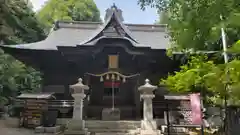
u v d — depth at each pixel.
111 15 15.62
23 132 10.80
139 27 20.39
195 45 6.27
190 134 10.74
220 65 5.22
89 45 14.70
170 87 9.78
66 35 18.83
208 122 11.97
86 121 12.60
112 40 14.66
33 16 21.75
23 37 21.97
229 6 4.24
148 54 15.39
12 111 15.56
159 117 13.77
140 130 11.01
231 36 6.76
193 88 8.83
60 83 16.22
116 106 16.08
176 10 6.13
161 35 19.45
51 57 16.09
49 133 10.80
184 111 11.48
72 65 16.12
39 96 12.52
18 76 19.89
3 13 14.36
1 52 17.69
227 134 6.69
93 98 16.30
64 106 13.24
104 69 15.84
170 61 16.02
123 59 16.16
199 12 4.96
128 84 16.67
